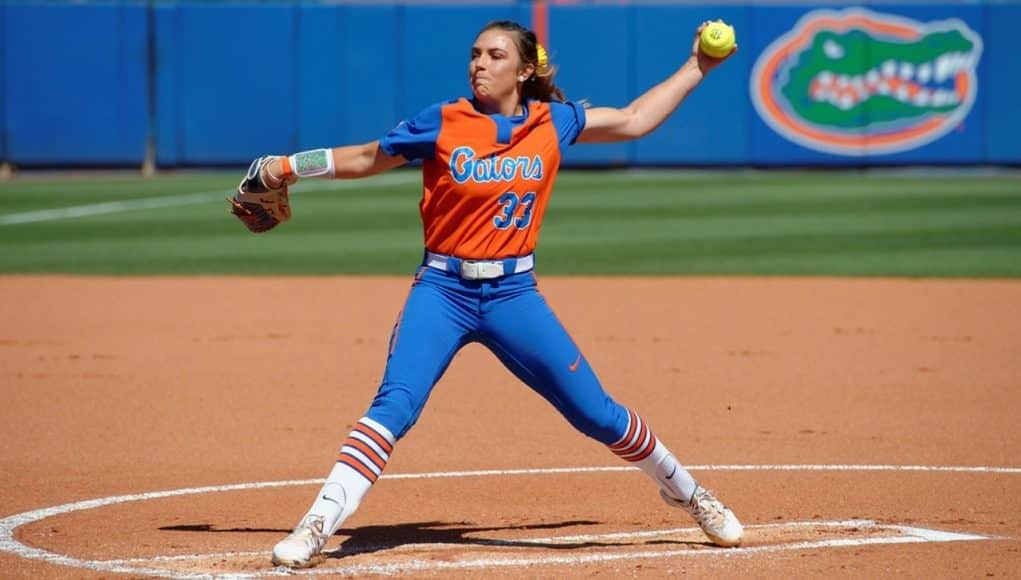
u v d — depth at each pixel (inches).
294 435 1132.5
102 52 3722.9
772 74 3730.3
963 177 3619.6
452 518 875.4
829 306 1838.1
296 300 1894.7
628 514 885.2
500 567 736.3
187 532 829.8
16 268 2209.6
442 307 735.1
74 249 2428.6
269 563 742.5
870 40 3713.1
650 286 2022.6
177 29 3722.9
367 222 2795.3
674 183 3481.8
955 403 1253.7
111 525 847.1
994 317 1739.7
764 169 3786.9
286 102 3745.1
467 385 1343.5
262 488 958.4
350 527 847.7
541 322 735.1
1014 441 1101.7
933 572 727.1
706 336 1617.9
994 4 3703.3
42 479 980.6
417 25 3718.0
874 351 1519.4
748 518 865.5
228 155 3779.5
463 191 716.0
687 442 1104.8
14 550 778.2
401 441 1112.2
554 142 732.0
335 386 1338.6
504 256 728.3
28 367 1430.9
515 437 1127.6
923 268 2176.4
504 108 733.3
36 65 3715.6
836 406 1243.2
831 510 885.8
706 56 762.8
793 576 717.3
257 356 1496.1
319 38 3722.9
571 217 2839.6
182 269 2199.8
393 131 729.6
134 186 3459.6
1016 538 805.2
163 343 1572.3
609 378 1375.5
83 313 1786.4
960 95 3737.7
